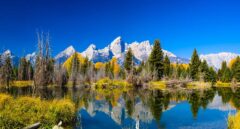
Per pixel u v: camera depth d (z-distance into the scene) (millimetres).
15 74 92125
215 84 102375
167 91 62094
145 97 47062
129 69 94625
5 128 15758
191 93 56219
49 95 43250
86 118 25672
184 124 22562
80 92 58438
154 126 21828
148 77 83188
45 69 32594
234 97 46875
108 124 22812
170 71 100875
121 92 59438
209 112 29391
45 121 18312
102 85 79125
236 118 18047
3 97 19891
